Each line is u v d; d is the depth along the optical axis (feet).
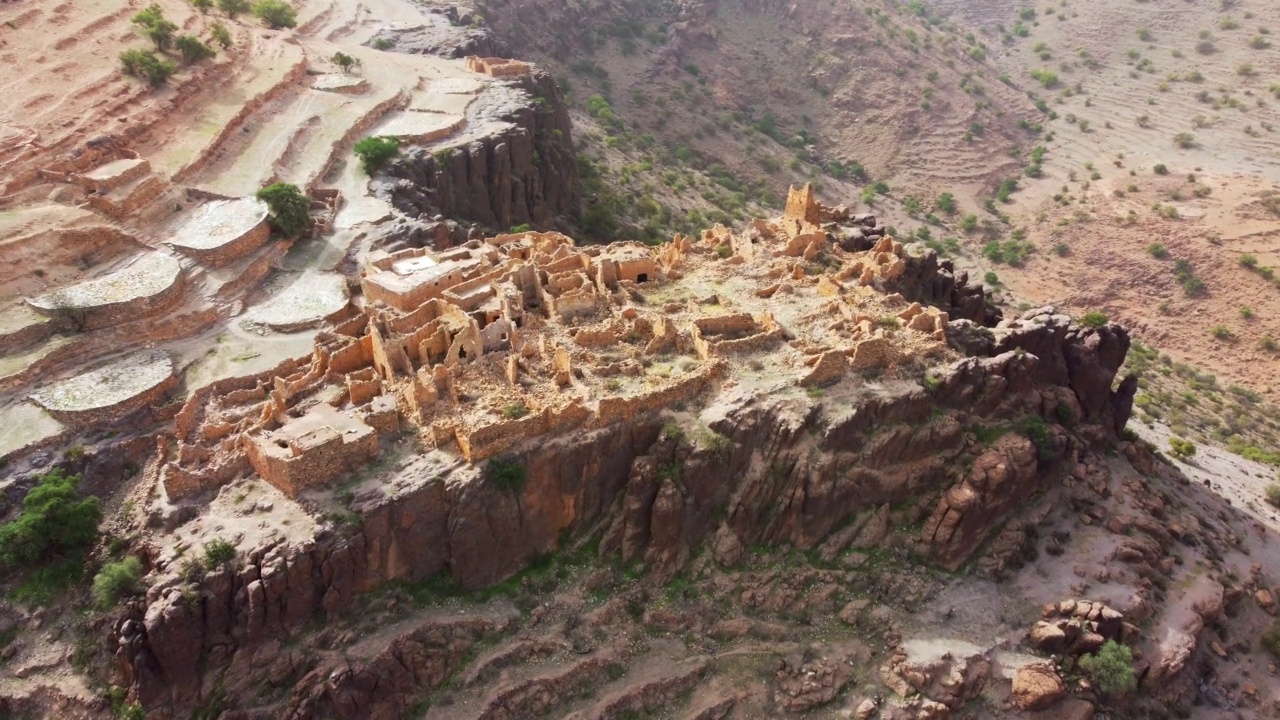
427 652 200.95
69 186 313.12
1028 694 222.89
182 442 214.48
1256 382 583.17
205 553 189.06
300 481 200.54
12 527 198.08
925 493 254.47
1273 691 255.29
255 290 291.38
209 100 416.05
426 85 516.32
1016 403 275.18
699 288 291.17
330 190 358.43
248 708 187.52
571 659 210.38
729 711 211.41
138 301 259.19
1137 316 652.89
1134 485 291.79
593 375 237.45
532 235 324.39
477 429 208.54
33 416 226.99
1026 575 254.06
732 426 230.68
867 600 235.40
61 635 194.18
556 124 551.59
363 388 227.20
